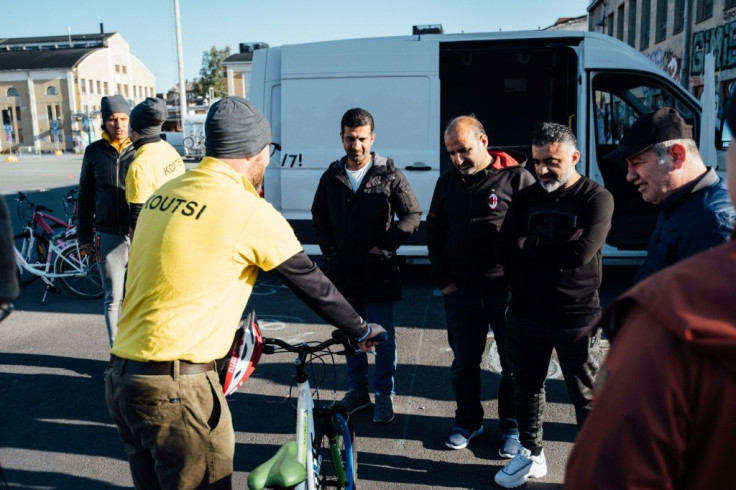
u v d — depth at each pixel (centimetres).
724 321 80
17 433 372
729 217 193
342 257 367
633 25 2050
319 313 215
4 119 5156
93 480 325
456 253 325
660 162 208
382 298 367
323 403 406
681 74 1532
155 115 384
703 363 81
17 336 547
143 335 193
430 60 645
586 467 91
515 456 312
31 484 320
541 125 273
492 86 828
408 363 474
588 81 628
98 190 435
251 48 780
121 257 437
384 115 651
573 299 269
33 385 442
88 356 498
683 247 201
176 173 402
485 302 326
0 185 1875
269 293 675
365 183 360
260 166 216
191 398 192
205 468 198
